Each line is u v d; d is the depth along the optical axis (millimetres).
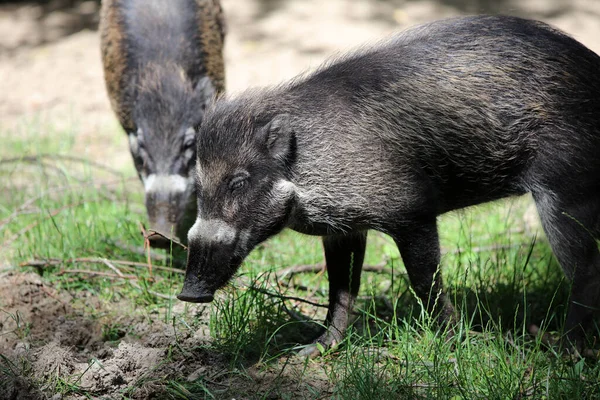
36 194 16047
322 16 27922
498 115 10242
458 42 10523
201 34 16750
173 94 14906
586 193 10281
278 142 9992
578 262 10336
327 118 10242
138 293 12266
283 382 9797
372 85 10352
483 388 9273
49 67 25391
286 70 23953
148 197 14094
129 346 10031
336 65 10711
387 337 10891
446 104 10219
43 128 21125
